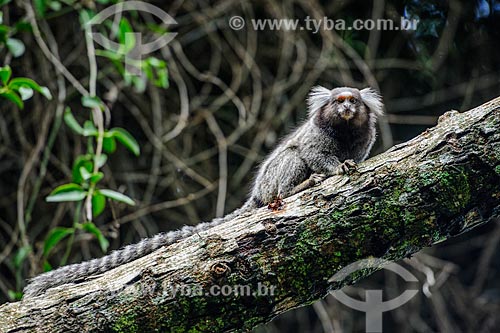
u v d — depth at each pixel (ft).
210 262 13.47
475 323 33.68
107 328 13.34
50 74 29.12
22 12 28.50
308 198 14.07
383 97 32.42
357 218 13.70
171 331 13.47
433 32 31.91
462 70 32.76
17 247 30.40
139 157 31.76
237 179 29.73
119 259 18.17
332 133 20.49
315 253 13.64
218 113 32.19
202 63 32.22
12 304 13.65
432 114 33.32
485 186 13.75
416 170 13.84
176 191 30.99
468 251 35.60
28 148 28.73
